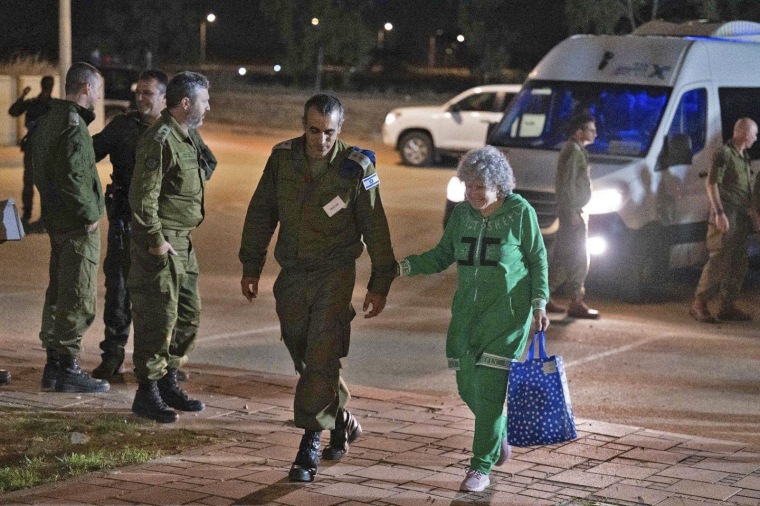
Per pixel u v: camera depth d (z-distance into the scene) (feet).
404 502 34.91
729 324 70.64
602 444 41.75
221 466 38.17
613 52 82.89
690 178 80.23
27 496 34.71
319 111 35.68
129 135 48.24
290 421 44.21
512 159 79.77
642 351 62.28
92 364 53.72
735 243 70.08
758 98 85.92
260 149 185.37
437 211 117.39
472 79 268.00
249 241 38.17
